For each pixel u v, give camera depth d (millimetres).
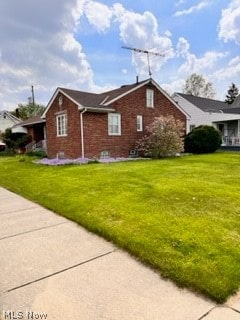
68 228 4773
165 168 10539
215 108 29484
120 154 17156
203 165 11523
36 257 3711
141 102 18078
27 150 25062
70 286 3014
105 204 5738
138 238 4027
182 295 2818
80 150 15805
